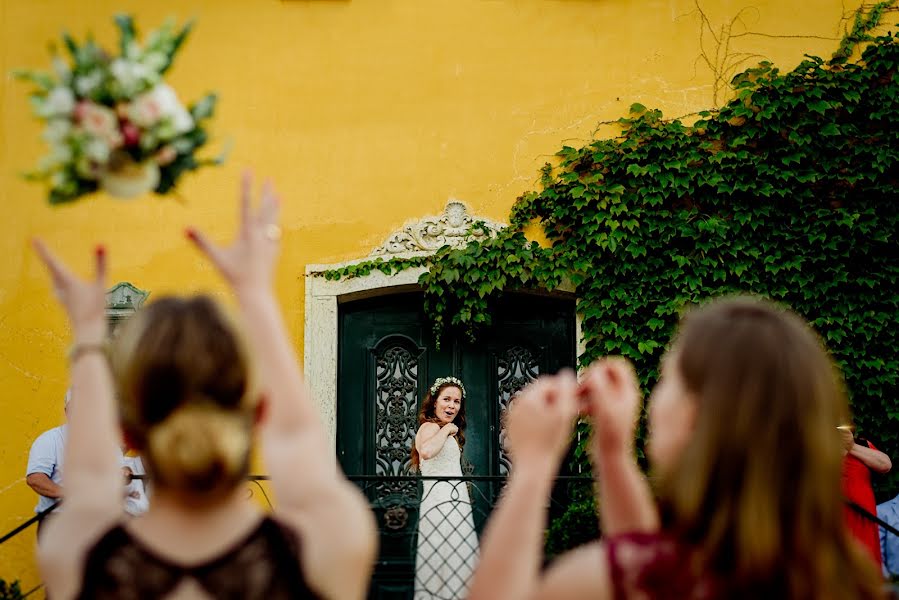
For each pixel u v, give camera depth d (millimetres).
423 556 5297
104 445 1466
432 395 5832
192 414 1374
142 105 1710
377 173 6848
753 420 1342
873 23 6777
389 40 6992
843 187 6621
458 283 6730
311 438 1447
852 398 6406
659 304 6555
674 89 6844
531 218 6742
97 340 1521
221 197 6824
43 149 6863
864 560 1357
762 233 6602
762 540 1279
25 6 7004
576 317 6699
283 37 7004
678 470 1377
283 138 6895
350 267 6703
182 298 1482
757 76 6762
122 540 1360
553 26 6953
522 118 6863
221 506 1395
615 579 1299
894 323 6461
